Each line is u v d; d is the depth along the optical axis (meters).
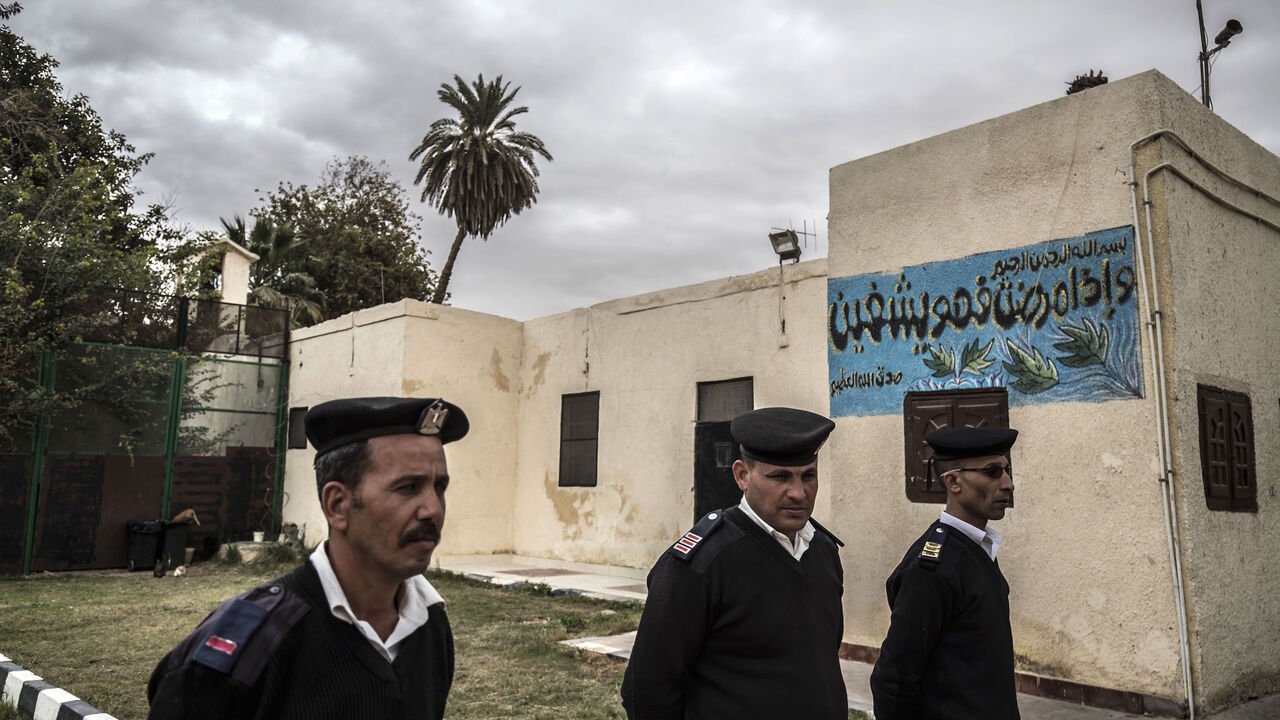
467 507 14.36
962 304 6.65
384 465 1.58
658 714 2.40
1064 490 5.95
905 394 6.88
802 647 2.43
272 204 33.72
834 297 7.50
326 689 1.50
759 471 2.53
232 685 1.43
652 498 12.52
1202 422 5.72
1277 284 6.82
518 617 9.07
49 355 13.28
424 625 1.75
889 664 2.78
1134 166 5.84
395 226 35.03
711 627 2.44
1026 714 5.41
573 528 13.73
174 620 8.86
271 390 16.23
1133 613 5.53
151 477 14.43
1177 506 5.43
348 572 1.61
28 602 10.06
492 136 29.31
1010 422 6.27
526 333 15.34
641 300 13.10
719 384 11.93
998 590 2.88
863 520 7.02
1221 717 5.19
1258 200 6.66
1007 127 6.56
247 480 15.62
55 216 13.88
